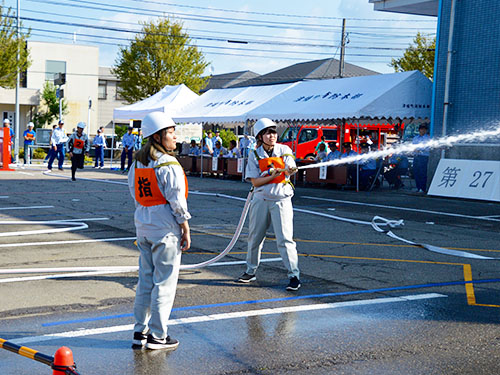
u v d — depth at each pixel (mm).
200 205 14438
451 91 18141
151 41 44188
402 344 4953
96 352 4617
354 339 5055
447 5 18266
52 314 5578
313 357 4617
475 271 7820
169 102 26078
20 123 48406
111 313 5648
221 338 5020
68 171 25406
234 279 7078
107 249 8695
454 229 11516
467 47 17750
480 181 16578
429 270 7809
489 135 16891
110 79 54875
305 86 21375
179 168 4609
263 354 4664
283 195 6617
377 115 17938
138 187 4668
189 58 45156
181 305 5969
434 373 4348
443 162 17875
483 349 4875
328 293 6547
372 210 14156
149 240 4660
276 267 7754
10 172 23375
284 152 6652
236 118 21531
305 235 10391
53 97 46438
